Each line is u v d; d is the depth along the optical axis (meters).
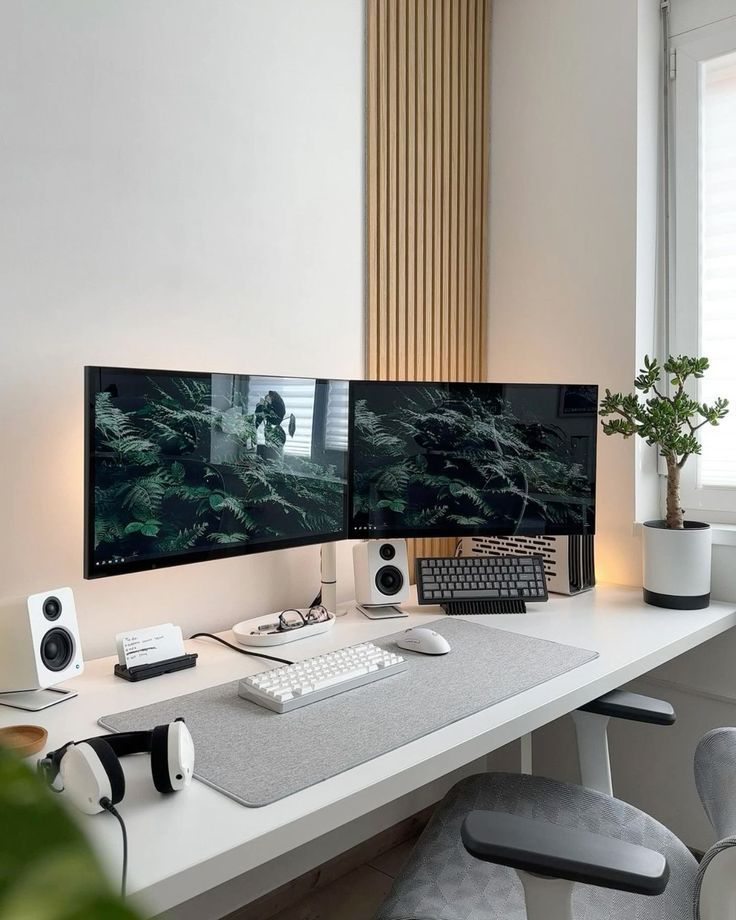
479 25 2.37
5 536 1.46
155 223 1.66
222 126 1.77
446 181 2.29
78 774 0.93
